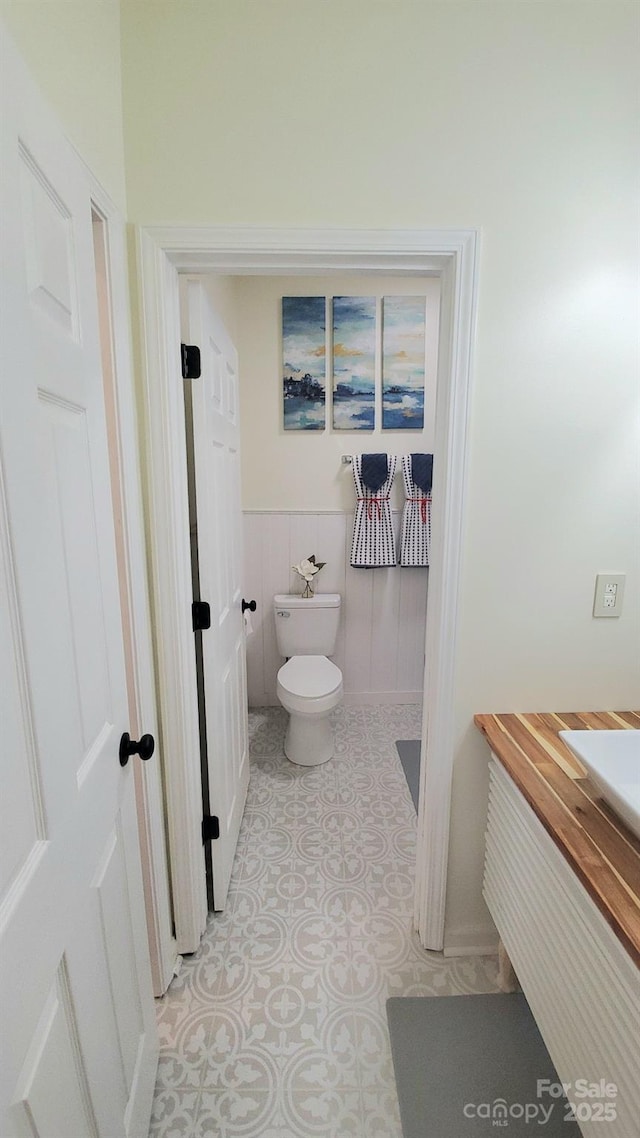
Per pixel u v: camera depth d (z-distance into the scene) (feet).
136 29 3.50
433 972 4.71
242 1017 4.31
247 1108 3.69
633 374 4.06
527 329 3.94
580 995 2.95
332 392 8.78
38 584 1.99
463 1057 4.01
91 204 3.05
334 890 5.62
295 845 6.27
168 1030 4.21
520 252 3.84
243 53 3.54
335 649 9.53
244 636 6.85
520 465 4.13
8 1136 1.71
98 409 2.82
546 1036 3.37
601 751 3.43
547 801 3.37
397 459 8.95
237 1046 4.09
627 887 2.66
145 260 3.71
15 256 1.84
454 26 3.58
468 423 4.03
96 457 2.77
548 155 3.74
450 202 3.75
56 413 2.28
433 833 4.66
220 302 6.77
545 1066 3.95
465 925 4.88
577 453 4.14
